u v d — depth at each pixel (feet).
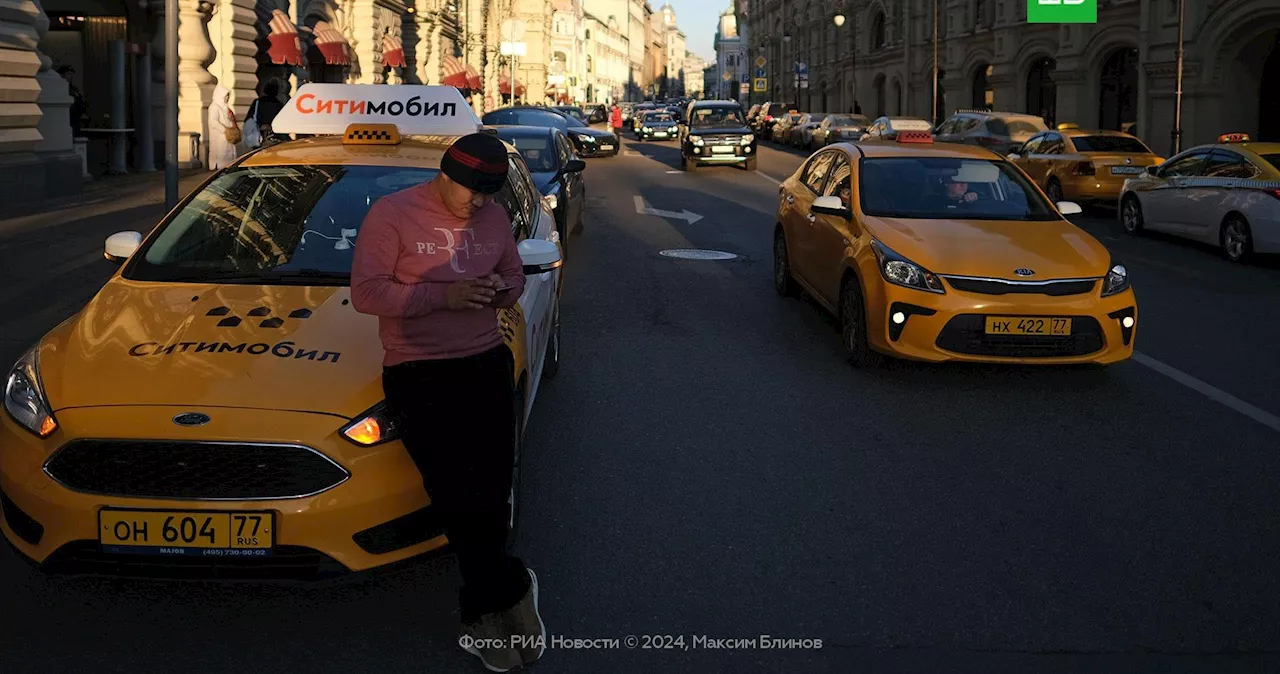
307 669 11.10
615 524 15.03
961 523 15.26
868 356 23.47
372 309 10.57
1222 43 82.79
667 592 12.96
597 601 12.70
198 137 69.92
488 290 10.50
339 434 11.42
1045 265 22.09
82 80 67.26
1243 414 20.84
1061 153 64.03
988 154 28.12
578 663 11.28
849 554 14.14
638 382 22.68
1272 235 39.78
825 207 25.88
